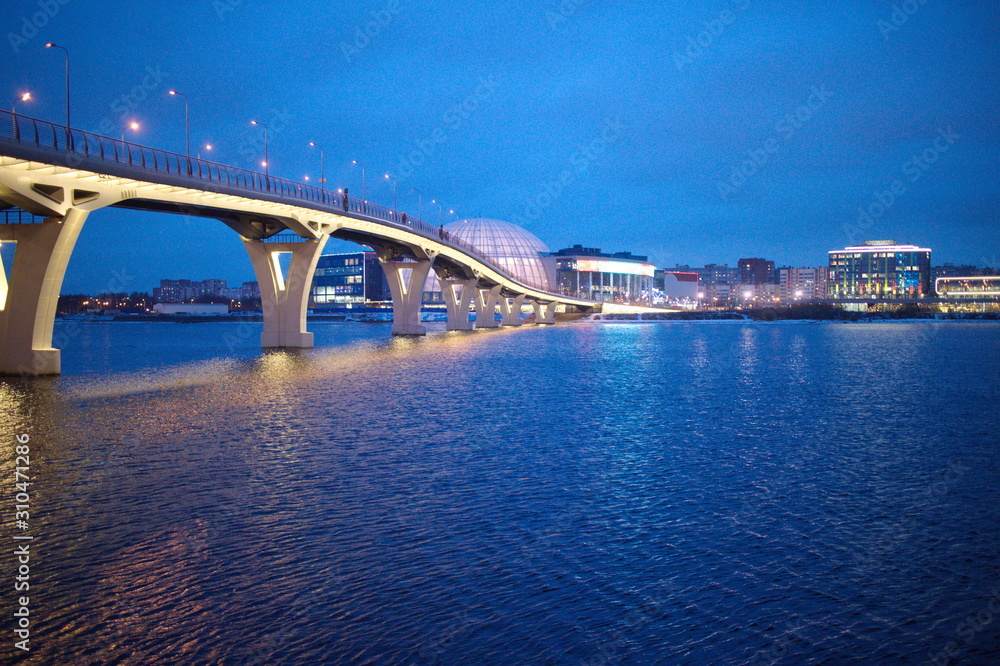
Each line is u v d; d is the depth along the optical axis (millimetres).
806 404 32500
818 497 16609
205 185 49438
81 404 31562
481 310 148750
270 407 30484
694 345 83625
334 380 42000
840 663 9344
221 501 15914
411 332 106875
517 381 41625
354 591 11227
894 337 106750
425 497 16328
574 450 21609
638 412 29609
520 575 11898
